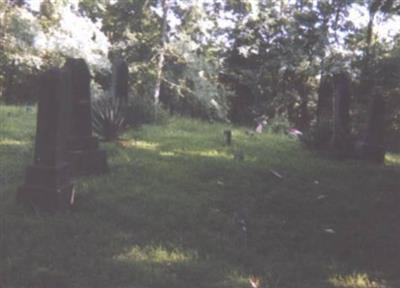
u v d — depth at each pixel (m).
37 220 5.55
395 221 6.40
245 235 5.58
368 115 10.50
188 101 20.06
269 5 21.02
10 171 7.31
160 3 20.83
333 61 19.78
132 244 5.11
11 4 19.73
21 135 9.86
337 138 10.59
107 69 19.31
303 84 20.84
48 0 20.31
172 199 6.60
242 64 21.45
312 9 21.00
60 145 6.05
